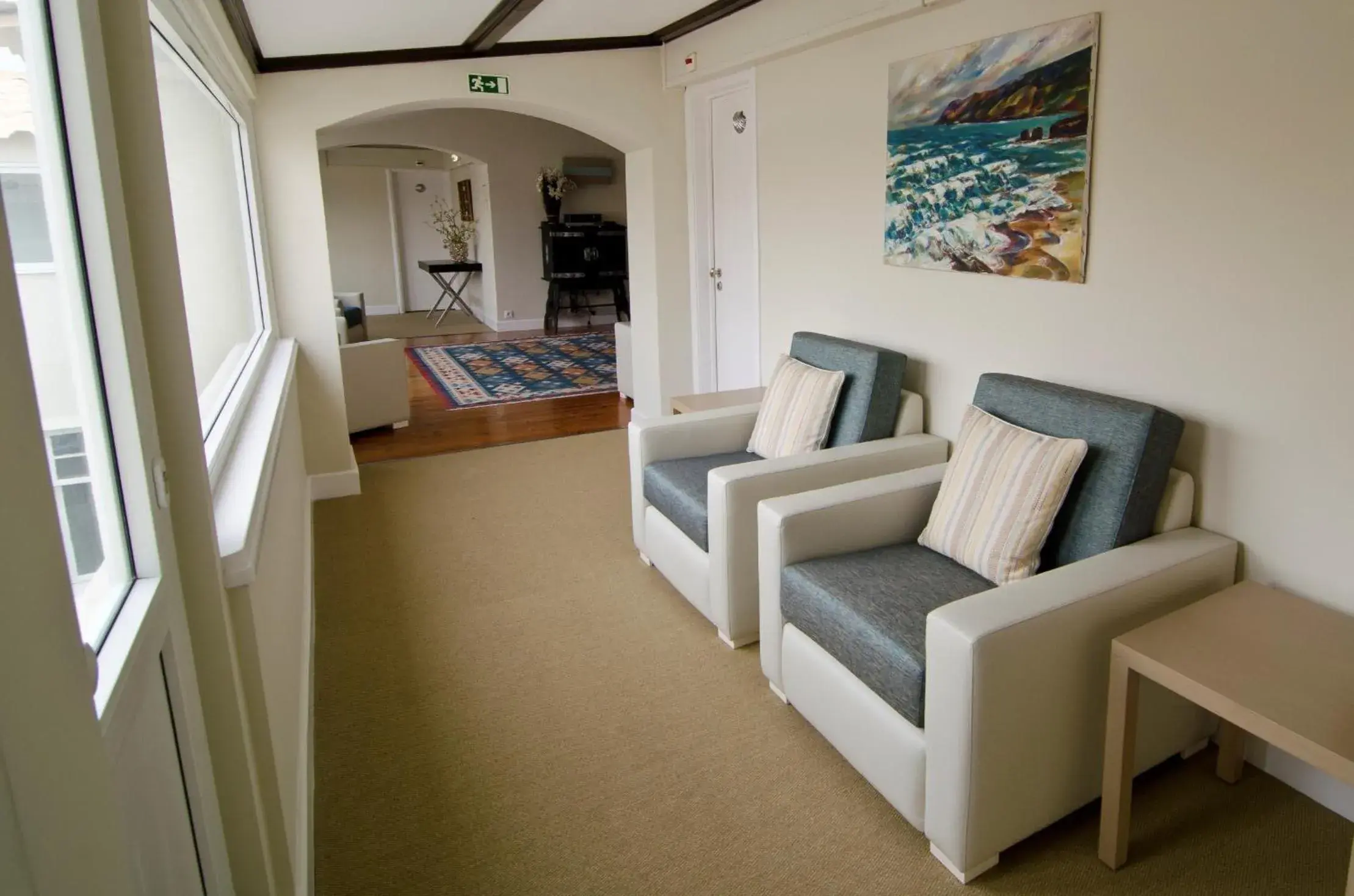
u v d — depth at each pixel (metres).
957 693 1.78
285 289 4.38
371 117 4.84
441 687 2.70
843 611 2.14
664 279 5.23
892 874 1.92
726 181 4.85
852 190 3.56
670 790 2.21
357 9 3.41
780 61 3.96
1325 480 1.99
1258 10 2.01
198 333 3.05
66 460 1.24
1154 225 2.32
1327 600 2.02
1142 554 2.09
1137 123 2.33
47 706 0.65
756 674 2.73
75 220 1.19
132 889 0.78
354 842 2.06
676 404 4.01
